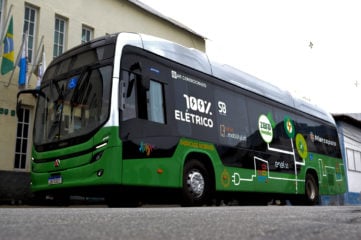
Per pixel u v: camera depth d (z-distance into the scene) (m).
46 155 7.57
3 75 12.71
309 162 12.23
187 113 8.16
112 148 6.68
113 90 6.96
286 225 2.59
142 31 17.66
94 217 3.01
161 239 1.90
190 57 8.83
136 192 6.91
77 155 7.07
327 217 3.39
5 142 12.47
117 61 7.18
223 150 8.77
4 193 12.08
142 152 7.02
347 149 26.84
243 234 2.12
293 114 12.12
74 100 7.55
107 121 6.81
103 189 6.71
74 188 7.07
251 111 10.15
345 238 1.99
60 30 14.73
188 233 2.14
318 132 13.38
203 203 8.11
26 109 13.23
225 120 9.13
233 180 8.88
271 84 11.62
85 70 7.61
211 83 9.11
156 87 7.69
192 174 7.92
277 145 10.80
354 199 26.47
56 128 7.63
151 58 7.82
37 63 13.49
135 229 2.25
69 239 1.82
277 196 10.77
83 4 15.42
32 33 13.82
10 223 2.51
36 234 1.97
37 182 7.64
